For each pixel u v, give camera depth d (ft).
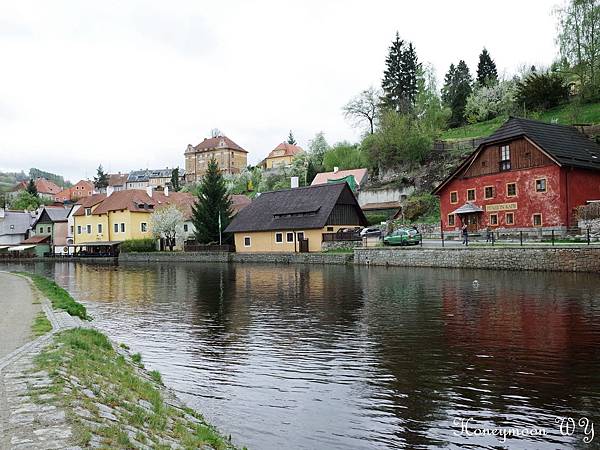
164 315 67.15
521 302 65.10
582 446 25.48
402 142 231.91
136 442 19.98
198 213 226.79
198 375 38.63
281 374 38.37
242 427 28.63
